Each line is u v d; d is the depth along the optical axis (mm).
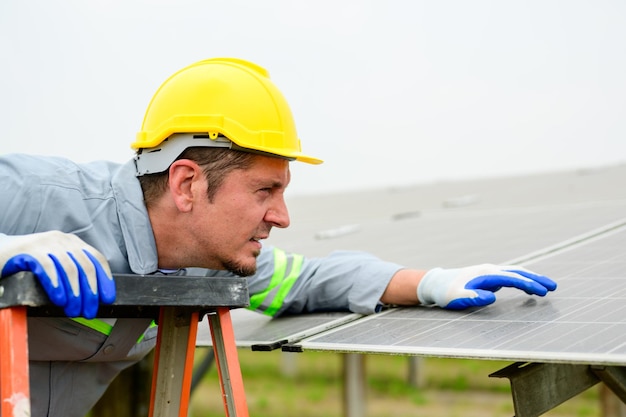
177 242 2578
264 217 2551
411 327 2607
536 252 3576
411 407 10180
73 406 2871
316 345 2527
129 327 2729
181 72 2660
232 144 2443
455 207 7156
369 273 3031
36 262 1837
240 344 2740
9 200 2516
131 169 2631
